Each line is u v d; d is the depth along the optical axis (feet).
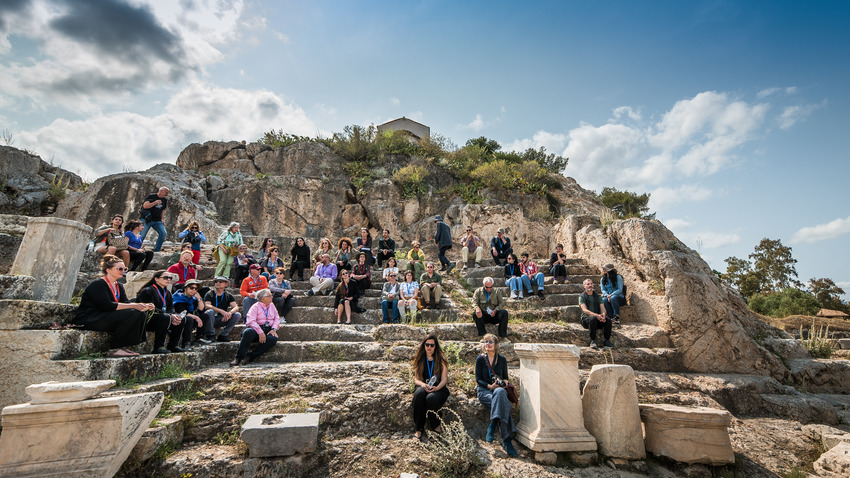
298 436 13.17
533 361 16.25
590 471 14.52
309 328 22.49
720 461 15.44
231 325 21.38
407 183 60.80
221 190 55.57
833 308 79.87
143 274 22.95
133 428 11.39
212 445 13.56
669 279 25.72
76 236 18.01
